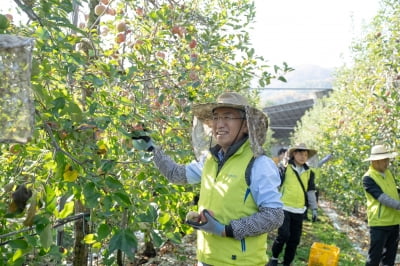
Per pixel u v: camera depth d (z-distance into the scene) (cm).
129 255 163
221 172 220
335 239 726
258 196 208
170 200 285
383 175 428
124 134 203
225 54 406
